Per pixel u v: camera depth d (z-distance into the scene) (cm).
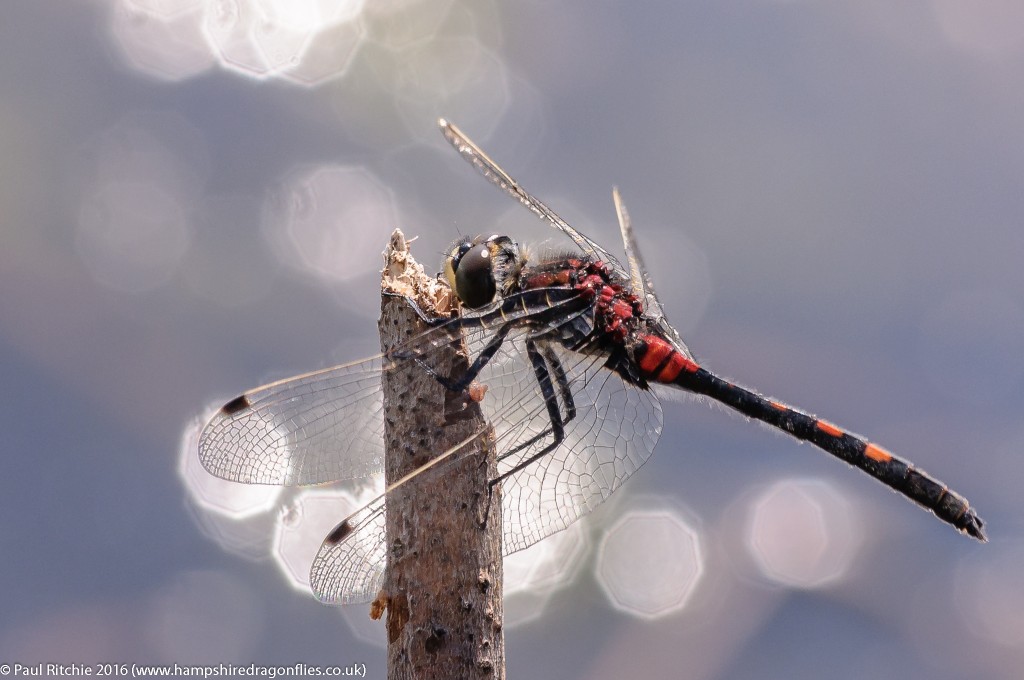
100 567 42
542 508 40
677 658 42
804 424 41
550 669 42
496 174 40
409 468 39
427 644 38
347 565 39
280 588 42
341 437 40
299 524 42
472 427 39
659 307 41
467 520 38
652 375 41
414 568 38
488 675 38
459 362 39
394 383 39
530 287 40
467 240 40
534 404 40
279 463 40
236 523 42
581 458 40
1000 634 42
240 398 40
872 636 42
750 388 41
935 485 41
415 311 39
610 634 42
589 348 40
